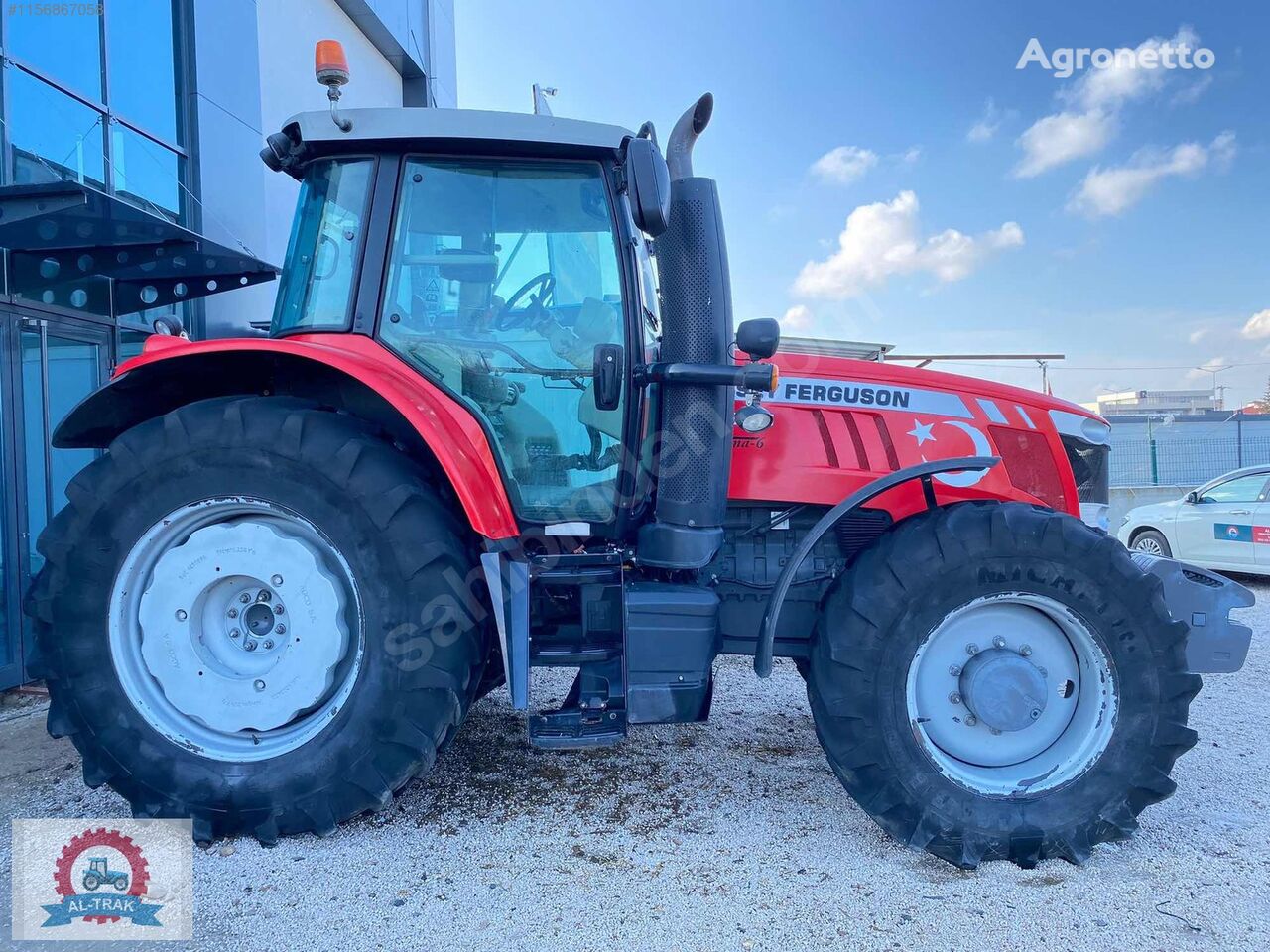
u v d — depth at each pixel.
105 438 2.89
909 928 2.05
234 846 2.45
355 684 2.43
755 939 2.00
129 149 5.60
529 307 2.73
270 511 2.48
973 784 2.44
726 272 2.66
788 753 3.25
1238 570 7.57
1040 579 2.42
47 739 3.44
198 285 5.11
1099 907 2.15
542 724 2.46
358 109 2.62
